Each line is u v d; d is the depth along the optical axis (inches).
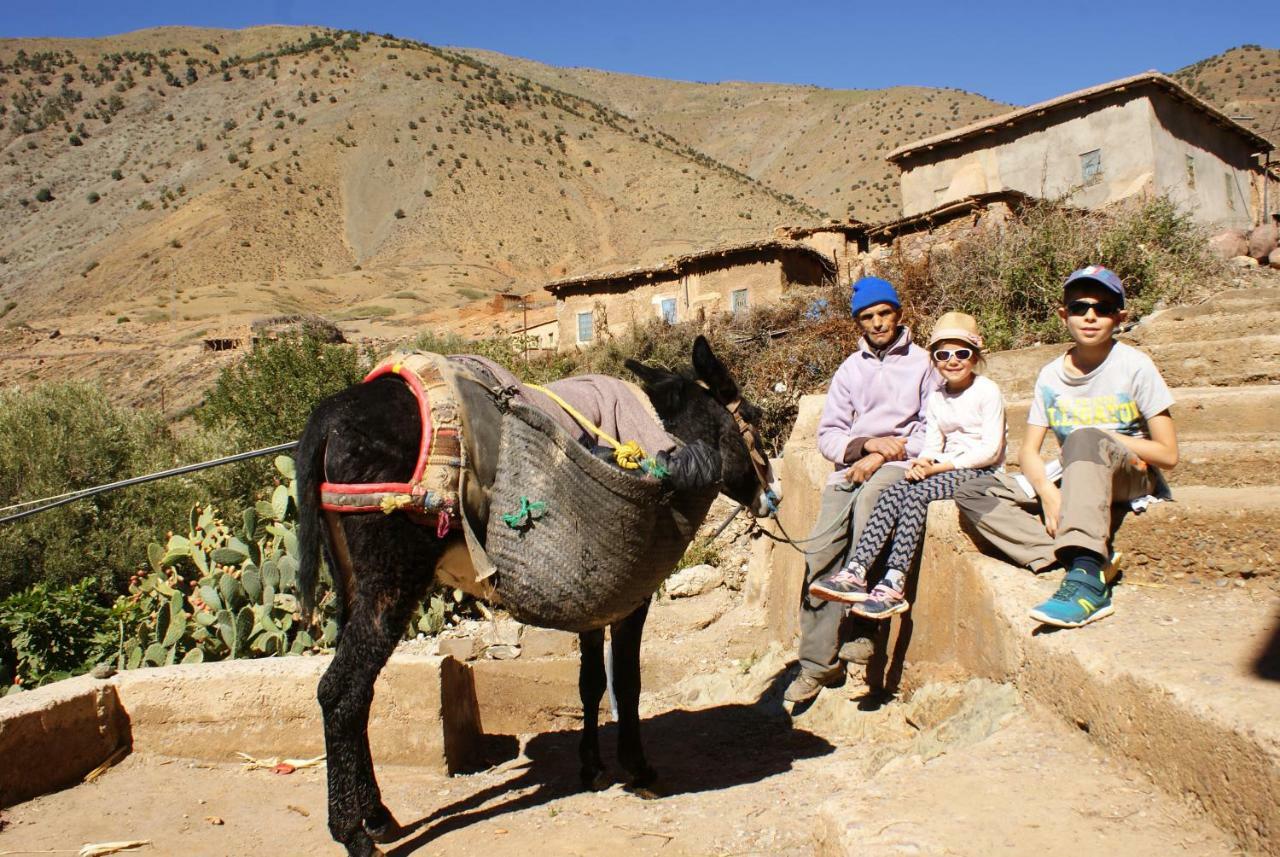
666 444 179.0
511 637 311.9
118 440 727.1
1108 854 114.2
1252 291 352.8
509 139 6958.7
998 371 322.3
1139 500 181.3
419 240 5585.6
